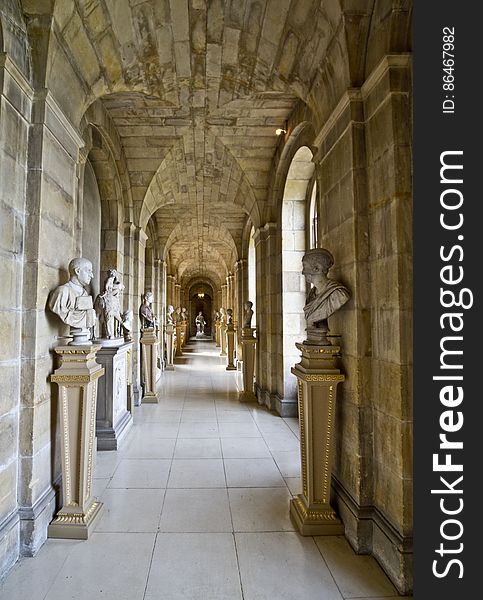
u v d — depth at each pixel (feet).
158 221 32.86
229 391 25.07
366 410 7.84
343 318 8.79
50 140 8.38
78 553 7.45
